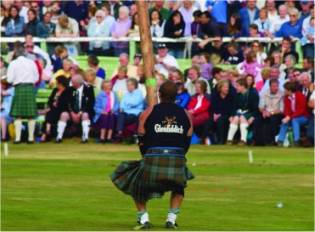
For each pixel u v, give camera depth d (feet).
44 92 176.76
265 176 123.44
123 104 166.40
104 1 185.06
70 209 93.61
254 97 163.84
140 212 79.77
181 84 164.66
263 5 184.75
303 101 162.61
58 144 164.25
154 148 78.07
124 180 79.56
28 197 101.86
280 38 177.68
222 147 160.86
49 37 180.24
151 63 95.40
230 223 85.05
